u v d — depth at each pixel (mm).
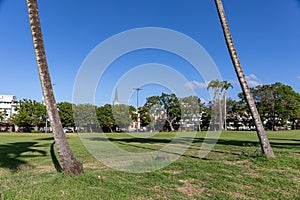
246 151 11625
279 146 15031
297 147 14367
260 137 9844
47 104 6859
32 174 7379
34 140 24031
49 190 5391
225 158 10164
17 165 9180
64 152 6785
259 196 5355
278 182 6449
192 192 5637
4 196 4973
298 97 60531
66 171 6723
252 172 7602
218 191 5719
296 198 5219
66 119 48562
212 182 6422
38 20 6879
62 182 5984
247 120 60938
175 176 7070
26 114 58219
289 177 6992
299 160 9078
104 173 7281
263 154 9656
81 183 5945
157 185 6137
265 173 7430
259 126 9883
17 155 12164
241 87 10258
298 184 6281
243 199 5121
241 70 10234
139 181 6508
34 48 6859
